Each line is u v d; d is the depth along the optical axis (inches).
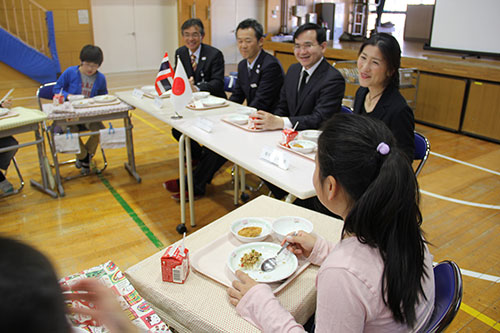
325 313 31.7
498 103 173.9
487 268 91.0
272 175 67.3
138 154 159.6
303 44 98.3
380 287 31.0
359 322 31.0
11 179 133.7
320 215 61.0
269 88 125.3
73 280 46.3
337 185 33.5
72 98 127.5
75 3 302.4
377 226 31.6
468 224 109.3
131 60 350.9
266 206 63.7
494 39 191.5
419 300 33.5
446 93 191.9
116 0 328.5
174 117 104.1
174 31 362.6
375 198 30.9
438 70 190.2
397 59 76.5
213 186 132.6
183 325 43.0
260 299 39.6
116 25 334.6
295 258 48.7
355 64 216.1
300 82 105.8
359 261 31.7
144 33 349.4
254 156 76.3
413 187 31.3
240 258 50.1
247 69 130.3
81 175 137.9
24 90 279.3
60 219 109.8
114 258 93.7
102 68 339.3
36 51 281.6
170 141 176.1
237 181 118.3
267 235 54.2
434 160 156.5
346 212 34.8
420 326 34.3
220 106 117.3
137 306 42.9
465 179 138.6
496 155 163.0
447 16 210.2
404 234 31.6
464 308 78.7
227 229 57.1
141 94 127.0
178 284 46.0
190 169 102.3
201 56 146.2
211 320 40.6
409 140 78.1
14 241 16.0
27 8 285.7
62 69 311.0
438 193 127.6
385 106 78.7
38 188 126.8
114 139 124.3
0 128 101.4
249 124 94.2
